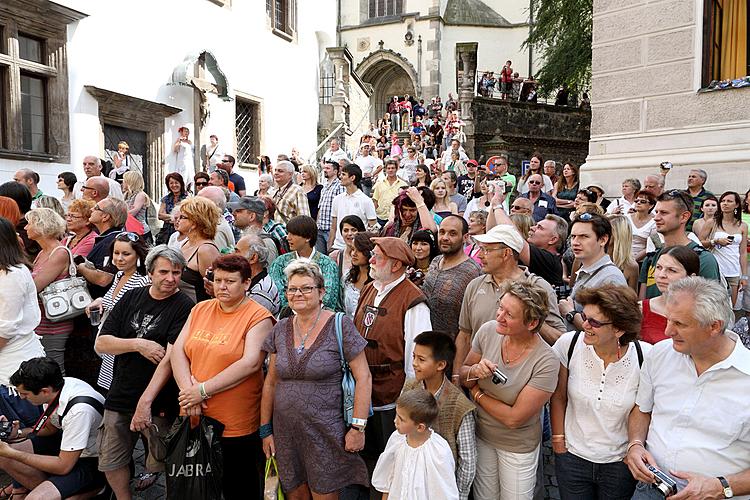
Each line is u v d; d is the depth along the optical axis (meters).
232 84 13.50
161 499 3.77
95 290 4.49
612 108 8.42
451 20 32.75
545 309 2.82
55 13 9.26
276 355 3.22
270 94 15.05
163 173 11.77
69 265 4.31
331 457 3.14
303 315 3.21
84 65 9.93
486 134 20.02
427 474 2.78
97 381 4.10
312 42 17.05
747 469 2.33
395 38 33.38
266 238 5.23
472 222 5.34
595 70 8.59
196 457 3.11
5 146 8.77
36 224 4.20
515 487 2.94
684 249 3.35
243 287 3.36
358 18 34.38
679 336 2.35
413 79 32.97
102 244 4.69
